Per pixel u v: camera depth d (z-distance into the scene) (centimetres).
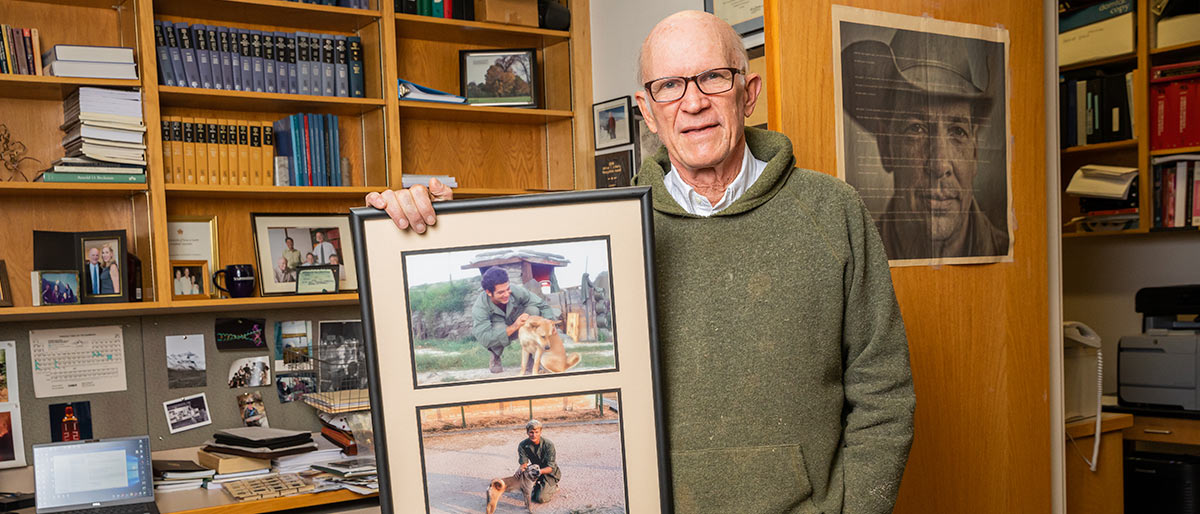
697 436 136
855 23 201
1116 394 387
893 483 139
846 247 142
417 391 122
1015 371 237
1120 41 359
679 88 138
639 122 314
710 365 137
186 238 292
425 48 341
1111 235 380
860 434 143
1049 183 254
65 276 255
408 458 122
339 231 314
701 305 139
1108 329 396
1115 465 300
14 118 273
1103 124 366
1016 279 237
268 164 295
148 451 229
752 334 137
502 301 123
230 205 303
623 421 124
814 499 139
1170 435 317
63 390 263
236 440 254
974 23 227
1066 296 411
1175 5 347
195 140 283
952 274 221
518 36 342
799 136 190
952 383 220
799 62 191
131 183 262
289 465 251
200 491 234
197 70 280
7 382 256
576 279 124
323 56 301
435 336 122
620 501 123
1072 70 383
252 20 306
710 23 139
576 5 345
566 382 123
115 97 260
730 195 145
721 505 136
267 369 292
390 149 305
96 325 268
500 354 123
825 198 144
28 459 257
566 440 123
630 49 322
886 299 145
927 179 214
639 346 124
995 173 231
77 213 279
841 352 148
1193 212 340
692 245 141
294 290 302
